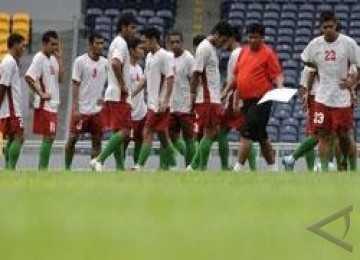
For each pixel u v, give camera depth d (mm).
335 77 35406
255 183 20125
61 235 10375
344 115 35531
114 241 10039
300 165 54125
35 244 9789
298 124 68062
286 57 76375
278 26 78812
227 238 10531
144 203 14219
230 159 54312
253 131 37000
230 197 15664
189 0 84000
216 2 83812
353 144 36594
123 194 16094
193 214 12617
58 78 41000
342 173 27359
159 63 40438
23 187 18094
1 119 40219
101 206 13648
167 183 19750
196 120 40312
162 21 80312
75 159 56969
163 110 40625
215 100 39656
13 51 40375
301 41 77562
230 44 40125
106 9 80938
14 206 13586
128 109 39281
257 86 36938
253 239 10562
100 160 39344
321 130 35656
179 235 10523
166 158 41781
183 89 42156
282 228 11461
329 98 35375
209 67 39531
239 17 79750
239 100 39781
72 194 16031
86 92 41312
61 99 73938
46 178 21844
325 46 35281
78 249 9641
